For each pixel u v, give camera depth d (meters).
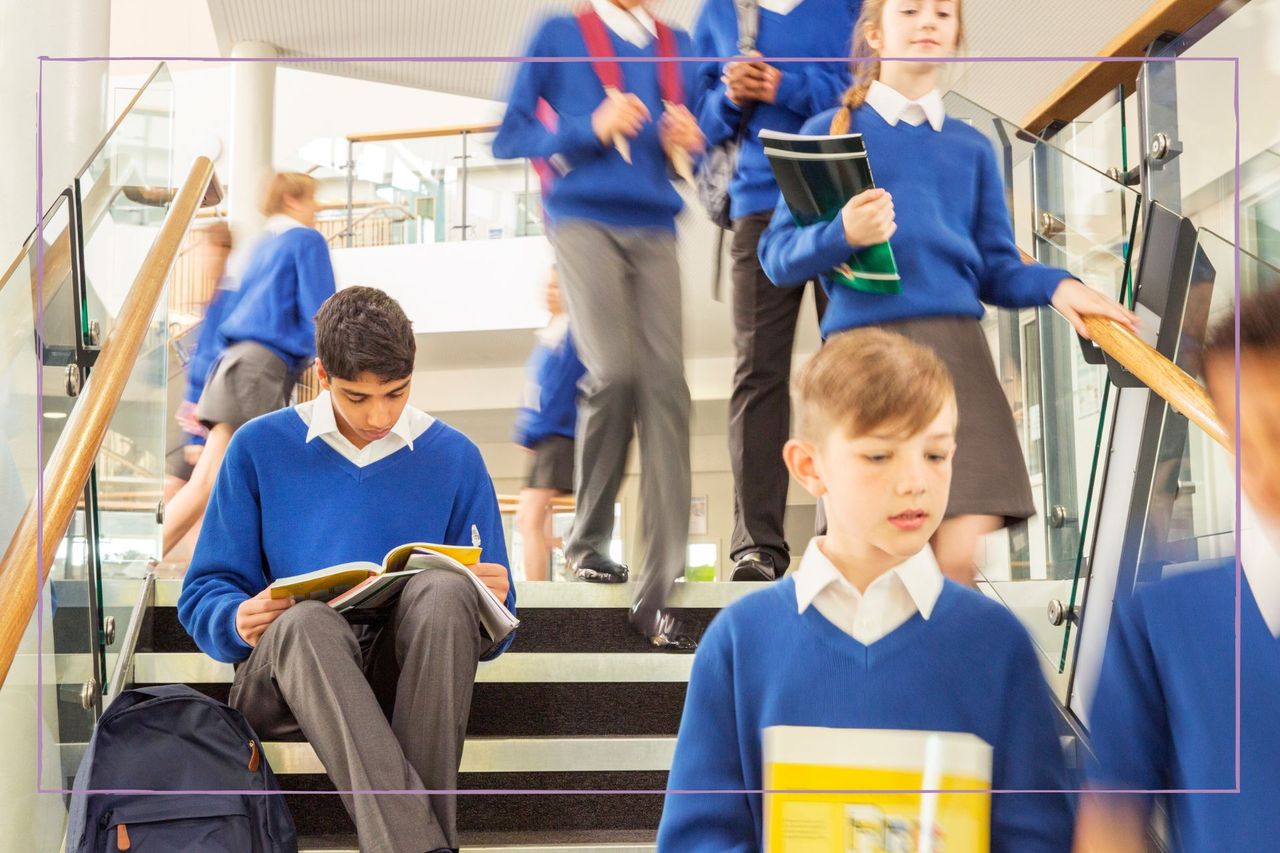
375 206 3.77
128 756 1.38
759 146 2.00
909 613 1.28
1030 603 1.67
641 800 1.76
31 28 2.03
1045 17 4.29
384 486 1.75
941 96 1.86
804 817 1.22
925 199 1.75
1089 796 1.12
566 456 2.32
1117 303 1.76
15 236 1.97
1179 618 1.06
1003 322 1.85
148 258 1.95
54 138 2.03
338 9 4.63
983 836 1.21
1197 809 1.02
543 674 1.90
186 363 2.51
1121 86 1.96
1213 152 1.92
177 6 5.25
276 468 1.74
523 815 1.75
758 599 1.30
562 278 2.08
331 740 1.39
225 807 1.38
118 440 1.86
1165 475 1.60
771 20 2.06
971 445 1.65
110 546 1.83
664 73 2.09
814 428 1.37
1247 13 2.12
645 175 2.07
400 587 1.53
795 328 1.98
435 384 3.68
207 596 1.62
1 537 1.65
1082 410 1.83
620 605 1.98
